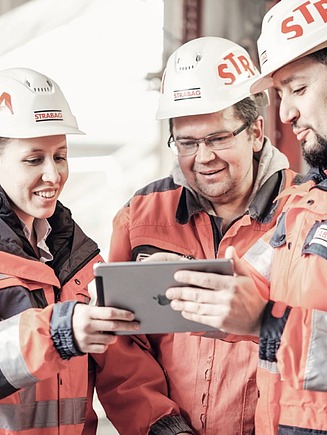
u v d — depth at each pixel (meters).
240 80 2.23
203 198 2.30
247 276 1.61
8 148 1.95
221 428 2.21
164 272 1.57
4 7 3.99
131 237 2.32
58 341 1.70
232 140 2.17
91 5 4.10
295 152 4.15
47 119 1.98
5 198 1.96
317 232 1.65
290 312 1.57
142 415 2.19
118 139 4.22
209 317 1.56
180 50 2.29
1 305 1.91
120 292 1.61
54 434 1.96
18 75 2.04
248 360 2.20
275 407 1.75
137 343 2.29
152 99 4.22
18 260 1.94
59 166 2.02
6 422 1.90
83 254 2.12
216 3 4.15
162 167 4.27
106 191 4.22
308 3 1.70
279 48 1.69
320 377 1.53
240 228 2.25
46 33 4.07
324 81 1.63
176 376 2.26
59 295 2.03
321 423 1.60
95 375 2.25
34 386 1.94
